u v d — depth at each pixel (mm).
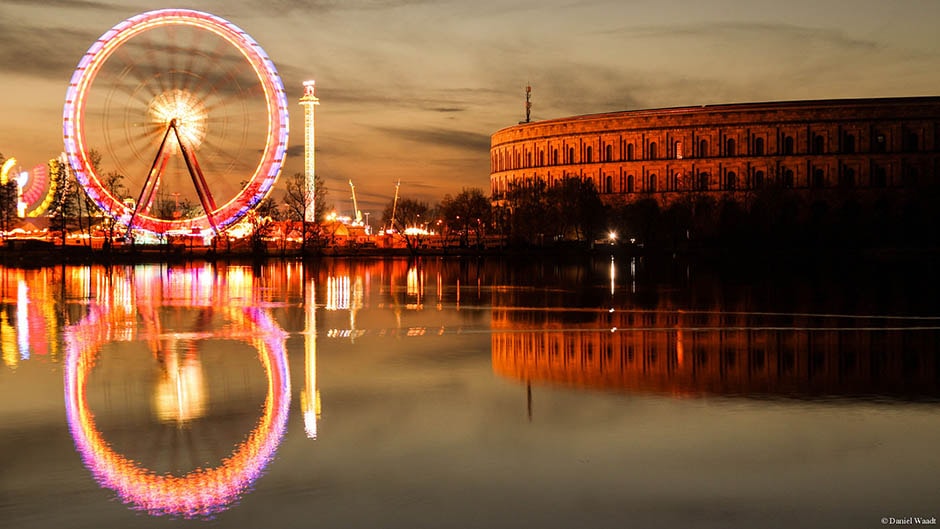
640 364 35562
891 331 45375
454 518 18750
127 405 28141
